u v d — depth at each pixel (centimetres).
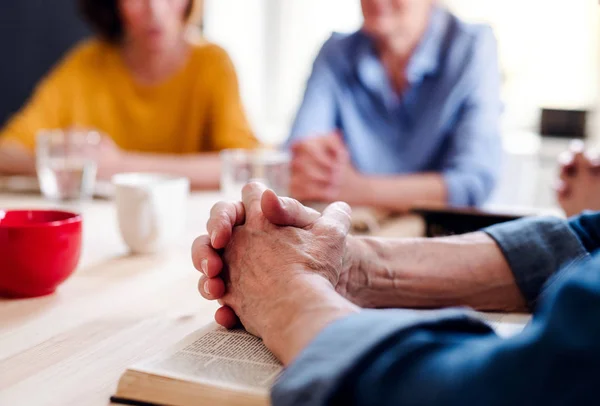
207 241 68
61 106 216
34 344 63
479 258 76
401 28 178
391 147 189
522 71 286
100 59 221
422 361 39
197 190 170
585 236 77
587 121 277
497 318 72
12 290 78
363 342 40
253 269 61
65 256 79
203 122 215
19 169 177
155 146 218
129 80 217
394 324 40
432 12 185
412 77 181
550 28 279
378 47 189
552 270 74
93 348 62
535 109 288
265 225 63
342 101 190
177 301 78
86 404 51
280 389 41
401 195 157
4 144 184
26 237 75
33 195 147
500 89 184
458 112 180
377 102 188
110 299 78
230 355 56
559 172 126
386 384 39
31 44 255
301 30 321
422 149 184
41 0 255
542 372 34
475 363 37
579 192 121
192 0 214
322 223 64
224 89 211
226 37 319
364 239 77
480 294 75
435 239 79
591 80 277
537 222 78
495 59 184
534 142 273
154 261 97
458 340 42
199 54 215
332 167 150
